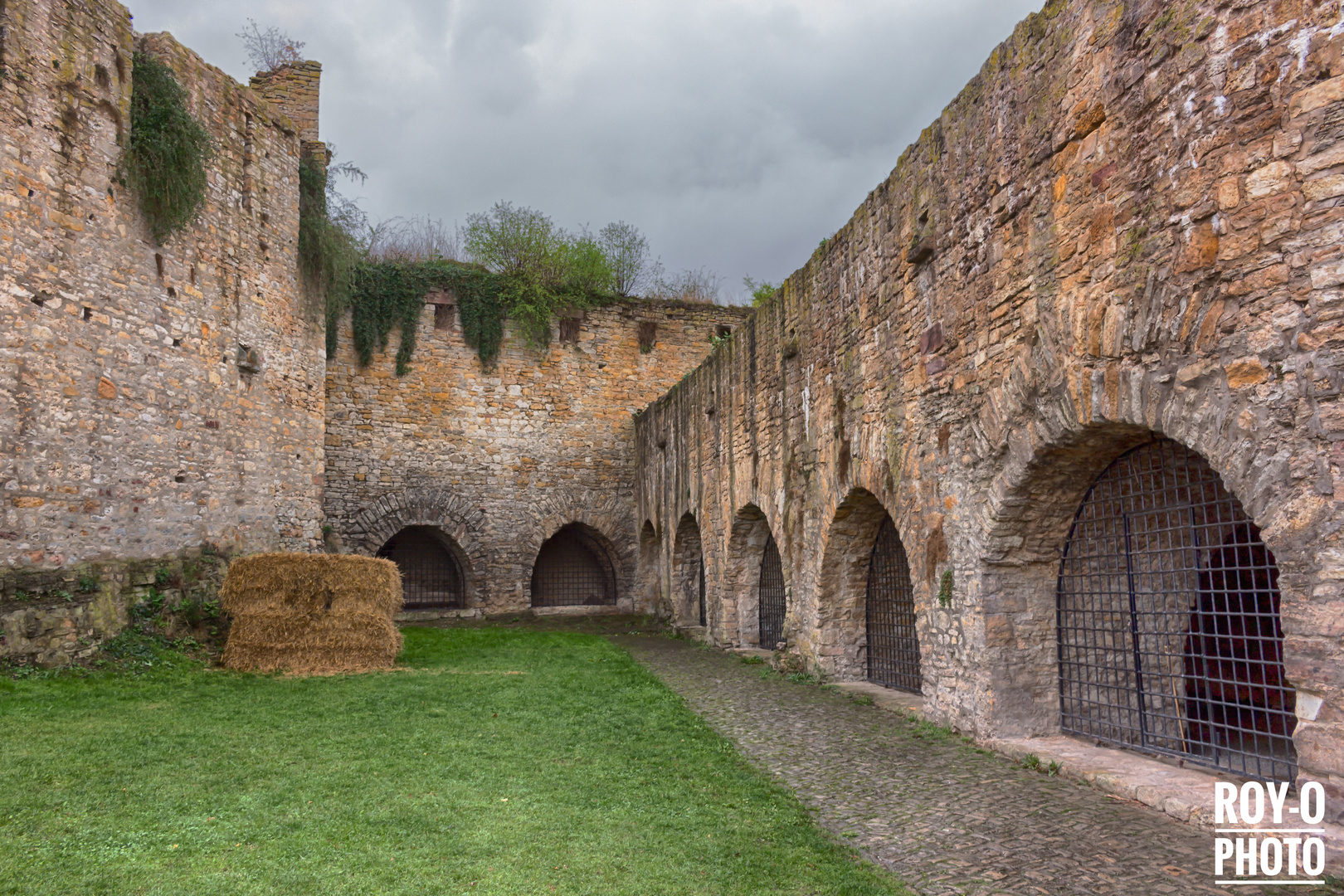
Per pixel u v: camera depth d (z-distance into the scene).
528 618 18.56
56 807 4.43
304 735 6.30
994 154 6.11
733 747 6.44
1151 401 4.55
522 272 19.48
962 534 6.57
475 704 7.77
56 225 8.73
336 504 17.50
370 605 9.92
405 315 18.39
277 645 9.43
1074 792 5.05
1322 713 3.63
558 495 19.33
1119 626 6.27
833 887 3.73
